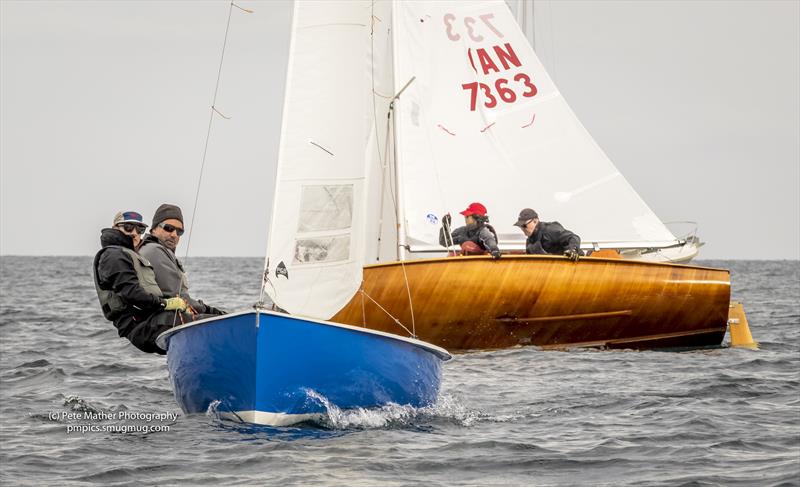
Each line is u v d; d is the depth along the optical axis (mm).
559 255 58469
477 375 48844
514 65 69625
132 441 33906
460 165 67688
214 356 35000
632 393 43312
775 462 31109
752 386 44750
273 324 34062
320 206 40438
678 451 32562
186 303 38406
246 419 35469
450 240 63125
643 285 59969
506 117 69188
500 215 68688
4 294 133000
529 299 58031
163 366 55156
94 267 38125
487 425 36781
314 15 41812
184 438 34125
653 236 71688
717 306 61625
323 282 40219
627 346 60906
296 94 41250
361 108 41688
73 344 67000
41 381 49156
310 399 35469
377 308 55812
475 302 57094
